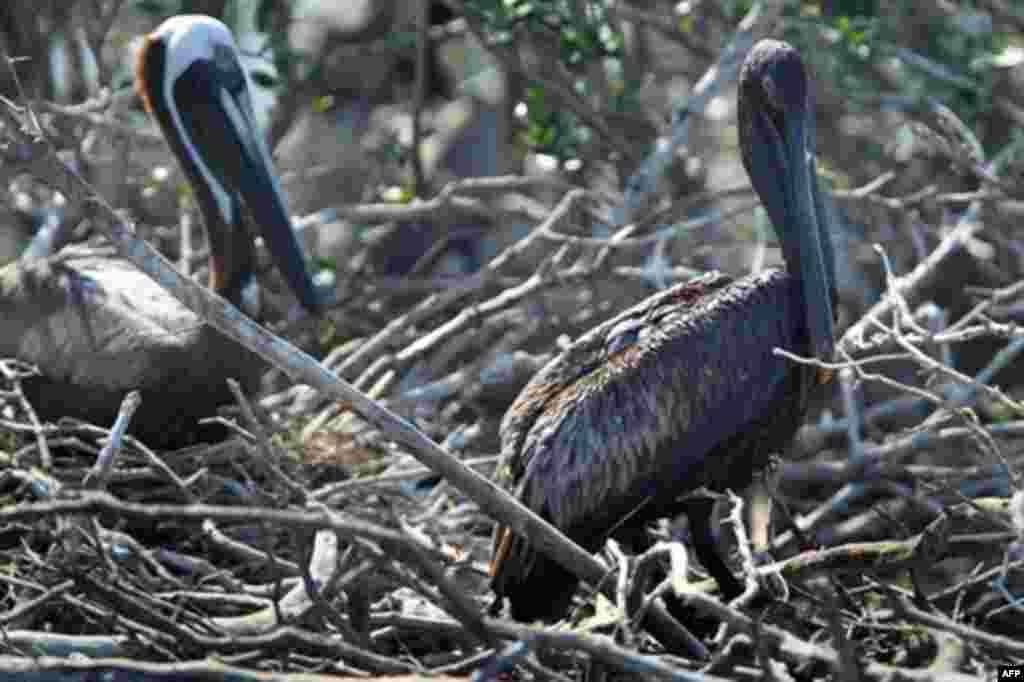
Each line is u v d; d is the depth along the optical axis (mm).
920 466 14227
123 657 9781
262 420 12836
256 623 10398
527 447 10891
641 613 9219
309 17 19969
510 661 8344
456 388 14477
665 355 10930
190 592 10492
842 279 16828
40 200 17250
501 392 15008
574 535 10891
